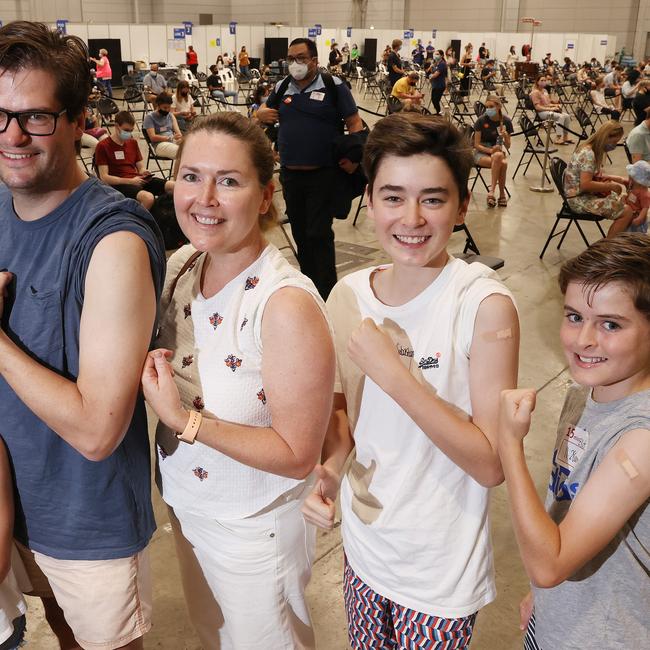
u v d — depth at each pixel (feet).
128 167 22.40
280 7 112.88
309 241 16.12
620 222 19.90
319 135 15.14
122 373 4.17
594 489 3.53
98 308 4.11
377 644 4.99
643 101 44.47
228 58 78.74
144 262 4.22
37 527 4.86
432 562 4.49
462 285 4.22
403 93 45.03
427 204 4.10
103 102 37.01
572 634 3.90
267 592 5.00
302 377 4.29
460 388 4.30
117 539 4.87
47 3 88.28
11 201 4.56
